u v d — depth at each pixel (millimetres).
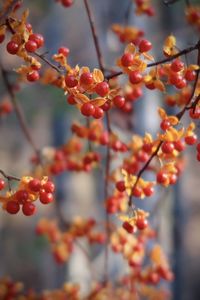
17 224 2129
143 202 1076
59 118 1441
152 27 1290
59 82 616
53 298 852
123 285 880
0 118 957
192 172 2254
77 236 869
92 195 2307
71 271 1479
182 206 1378
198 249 1997
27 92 1410
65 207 1410
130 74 557
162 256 835
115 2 1293
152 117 1139
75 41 1539
